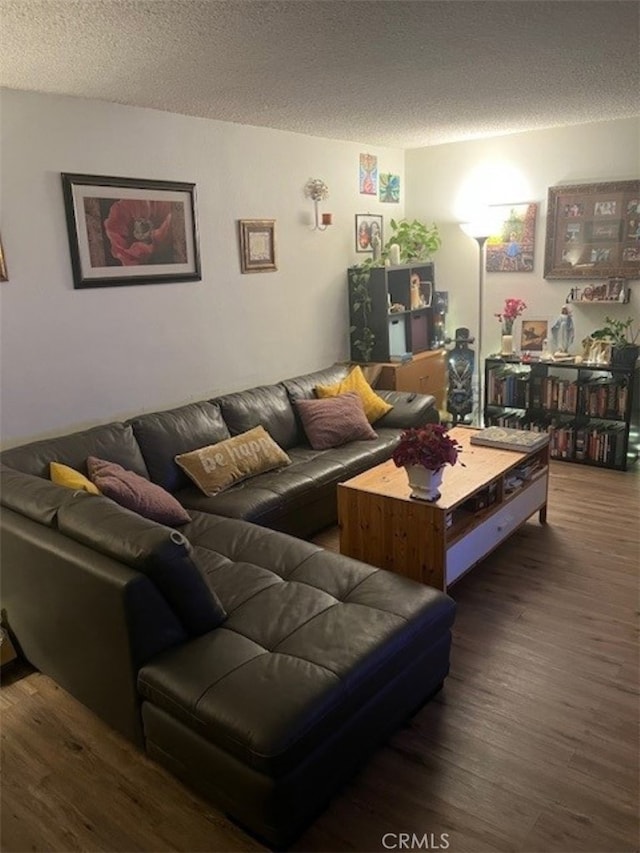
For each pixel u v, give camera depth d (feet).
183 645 6.45
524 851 5.50
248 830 5.79
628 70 9.88
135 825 5.90
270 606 6.99
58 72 8.80
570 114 13.41
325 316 15.90
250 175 13.42
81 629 6.77
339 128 13.97
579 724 6.89
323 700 5.62
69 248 10.35
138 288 11.48
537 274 16.28
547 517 12.12
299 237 14.85
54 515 7.26
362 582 7.41
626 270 14.90
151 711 6.22
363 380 14.42
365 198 16.76
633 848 5.49
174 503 9.37
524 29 7.93
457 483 9.41
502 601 9.29
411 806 5.98
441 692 7.45
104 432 10.19
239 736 5.35
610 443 14.49
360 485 9.51
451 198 17.37
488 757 6.50
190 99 10.73
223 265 13.07
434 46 8.46
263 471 11.35
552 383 15.26
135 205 11.21
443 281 18.08
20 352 9.94
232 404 12.28
